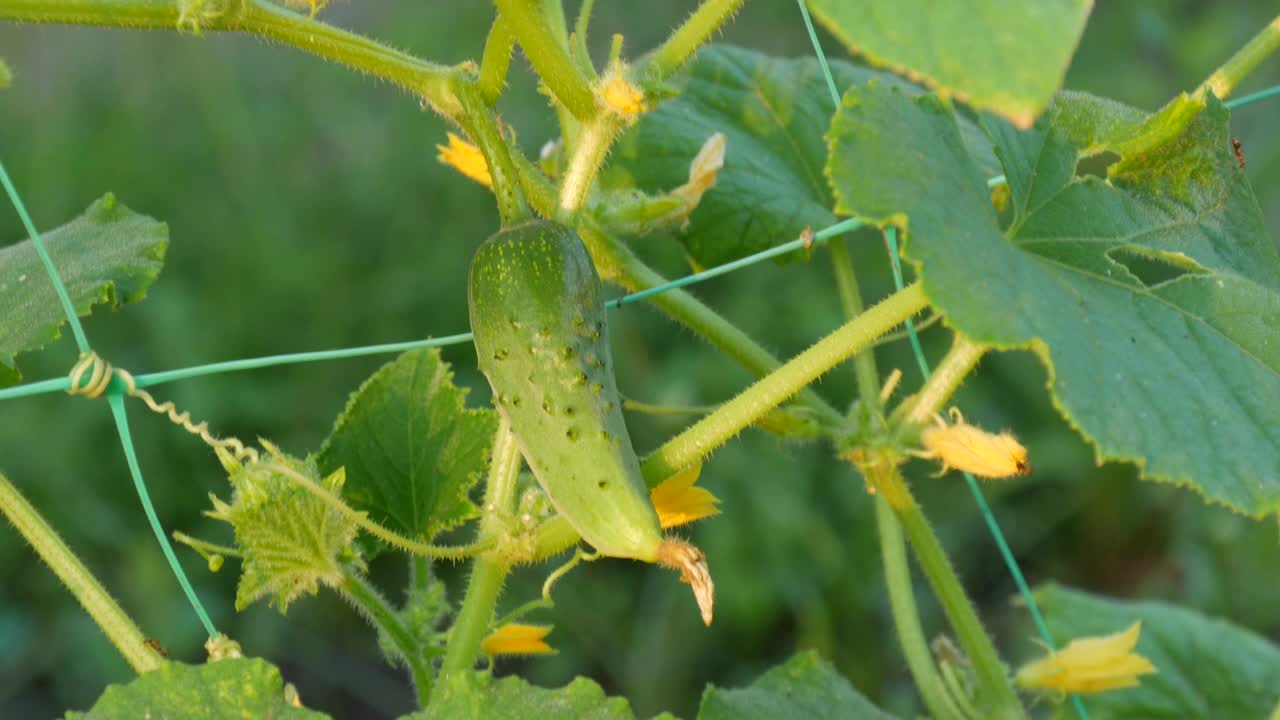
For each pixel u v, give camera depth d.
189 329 2.03
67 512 1.86
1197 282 0.77
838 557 1.79
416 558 0.86
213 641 0.79
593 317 0.75
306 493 0.78
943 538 1.91
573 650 1.80
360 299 2.15
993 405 1.98
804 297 1.99
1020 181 0.79
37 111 2.44
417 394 0.87
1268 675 1.04
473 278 0.76
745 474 1.81
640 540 0.73
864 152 0.73
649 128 0.97
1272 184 2.19
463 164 0.88
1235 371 0.76
